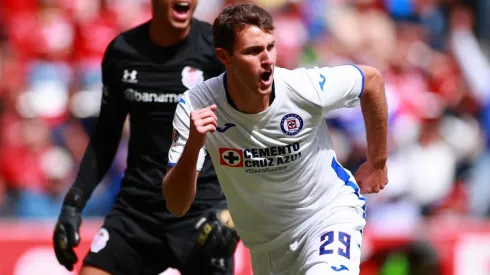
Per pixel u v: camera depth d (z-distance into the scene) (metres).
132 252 20.69
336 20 49.22
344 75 17.22
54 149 38.50
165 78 20.38
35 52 43.44
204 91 17.02
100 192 37.50
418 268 30.45
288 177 17.33
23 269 29.14
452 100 47.62
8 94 40.00
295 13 47.69
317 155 17.53
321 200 17.73
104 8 45.66
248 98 16.52
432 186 42.06
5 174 36.66
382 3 51.91
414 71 48.31
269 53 16.20
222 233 20.31
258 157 17.06
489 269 34.06
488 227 34.28
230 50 16.30
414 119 44.78
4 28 44.62
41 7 45.34
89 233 29.95
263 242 18.23
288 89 16.80
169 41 20.36
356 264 17.11
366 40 49.09
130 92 20.53
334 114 40.56
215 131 16.97
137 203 20.73
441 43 51.66
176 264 20.84
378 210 40.00
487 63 50.91
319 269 16.86
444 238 33.69
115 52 20.66
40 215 36.66
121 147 38.22
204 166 20.70
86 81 41.34
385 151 18.22
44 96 40.16
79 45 43.69
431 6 53.28
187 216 20.64
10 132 37.91
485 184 44.41
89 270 20.53
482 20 54.75
